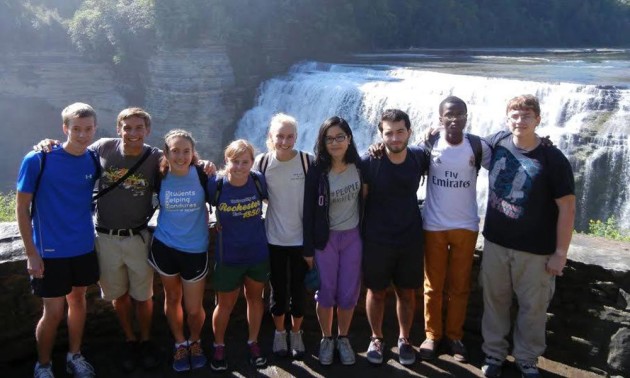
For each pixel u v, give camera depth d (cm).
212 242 526
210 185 443
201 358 466
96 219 447
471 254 469
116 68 3622
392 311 540
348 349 471
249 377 452
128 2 3419
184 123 3447
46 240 414
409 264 459
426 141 475
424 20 5488
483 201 1858
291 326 530
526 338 444
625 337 438
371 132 2538
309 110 2927
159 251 442
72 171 418
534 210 423
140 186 439
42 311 476
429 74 2641
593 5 7169
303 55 3984
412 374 457
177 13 3241
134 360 464
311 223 451
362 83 2742
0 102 3500
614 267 442
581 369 462
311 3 4003
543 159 420
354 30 4394
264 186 452
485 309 463
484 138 459
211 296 534
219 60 3391
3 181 3431
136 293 458
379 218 453
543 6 6788
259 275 454
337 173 448
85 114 412
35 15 3522
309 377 452
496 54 4519
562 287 468
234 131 3519
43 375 432
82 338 494
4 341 464
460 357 474
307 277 459
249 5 3525
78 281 429
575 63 3616
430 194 472
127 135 426
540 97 2061
